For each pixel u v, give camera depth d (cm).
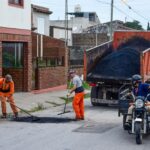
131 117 1281
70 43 6322
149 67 2092
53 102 2291
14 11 2409
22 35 2491
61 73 3025
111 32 3838
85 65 2117
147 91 1315
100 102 2119
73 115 1833
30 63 2578
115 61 2100
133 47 2248
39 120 1678
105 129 1487
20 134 1377
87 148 1175
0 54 2273
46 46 2838
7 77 1717
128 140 1297
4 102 1722
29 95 2442
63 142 1253
